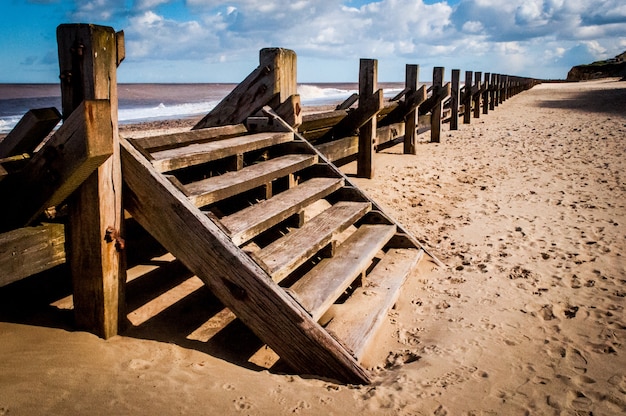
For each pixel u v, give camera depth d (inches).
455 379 110.9
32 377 97.7
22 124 114.5
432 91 487.5
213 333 134.9
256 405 95.3
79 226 112.8
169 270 177.9
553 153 442.6
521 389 107.1
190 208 115.5
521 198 293.3
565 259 195.5
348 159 376.5
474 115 794.2
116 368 105.0
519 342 130.3
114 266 117.4
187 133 162.6
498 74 973.8
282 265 123.6
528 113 860.0
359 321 131.3
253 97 197.6
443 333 135.9
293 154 197.3
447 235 227.5
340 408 97.0
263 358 125.7
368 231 185.3
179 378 103.2
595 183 329.7
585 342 129.5
